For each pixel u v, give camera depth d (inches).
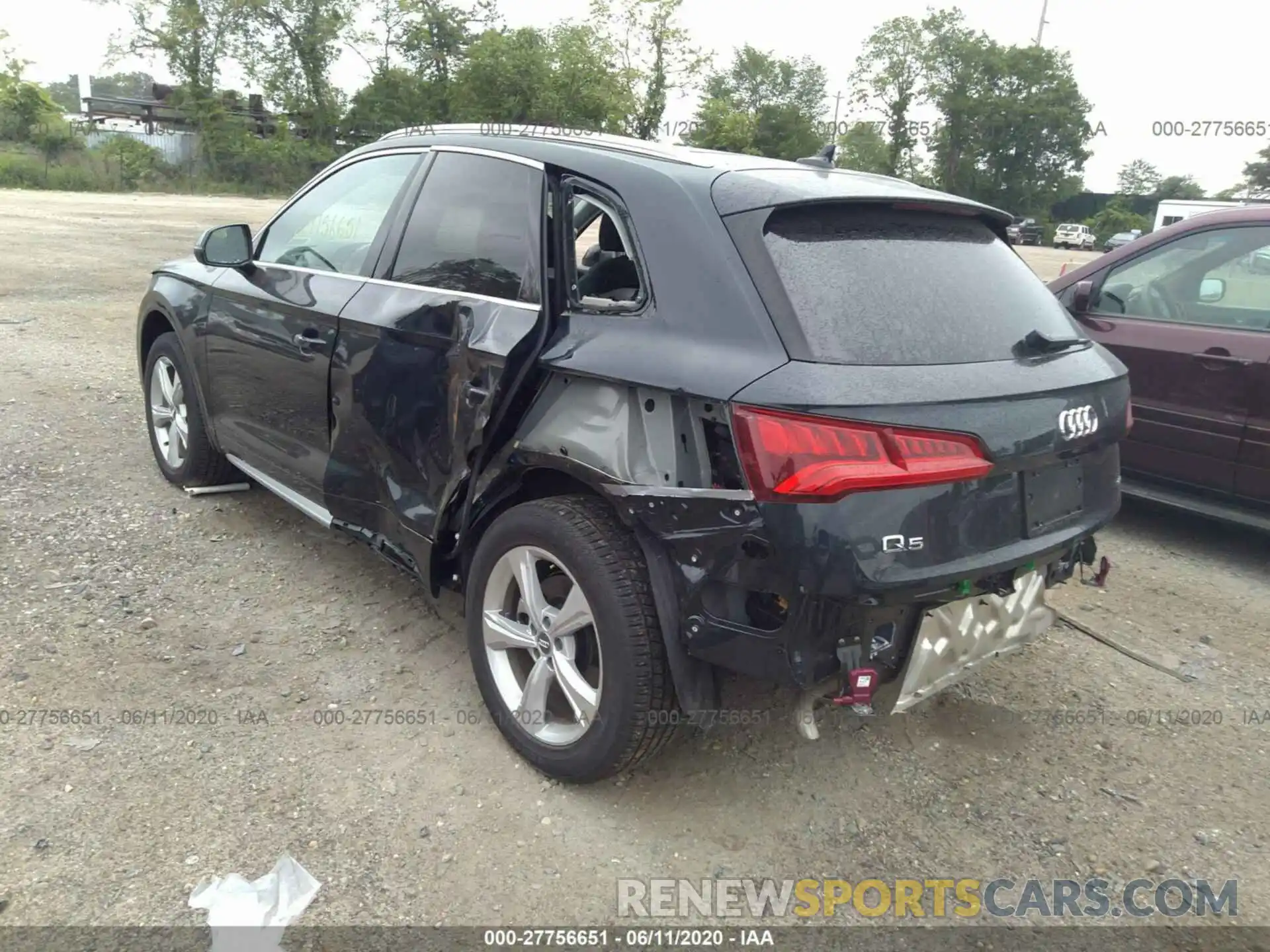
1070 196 2827.3
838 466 88.7
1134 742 131.5
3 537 168.7
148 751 115.9
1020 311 114.2
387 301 133.6
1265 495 185.6
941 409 93.5
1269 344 182.4
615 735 105.5
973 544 97.9
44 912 92.0
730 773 119.6
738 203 103.5
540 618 113.7
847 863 106.3
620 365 101.8
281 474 159.2
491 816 109.3
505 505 122.6
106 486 197.0
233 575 161.8
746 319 96.2
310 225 160.9
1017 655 153.4
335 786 112.3
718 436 95.2
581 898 98.8
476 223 127.4
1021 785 121.2
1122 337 205.0
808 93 2854.3
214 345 171.9
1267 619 170.7
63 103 2431.1
